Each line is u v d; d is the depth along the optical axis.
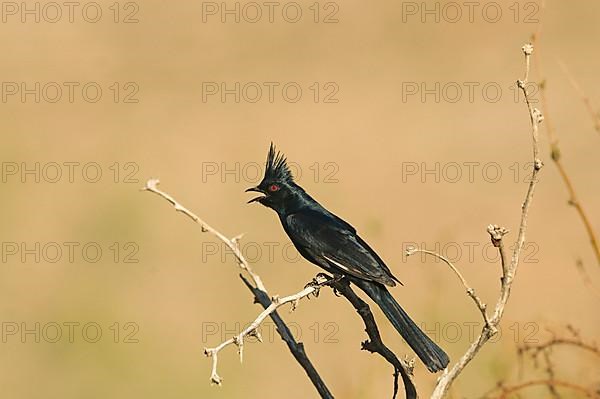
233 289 15.59
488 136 21.52
